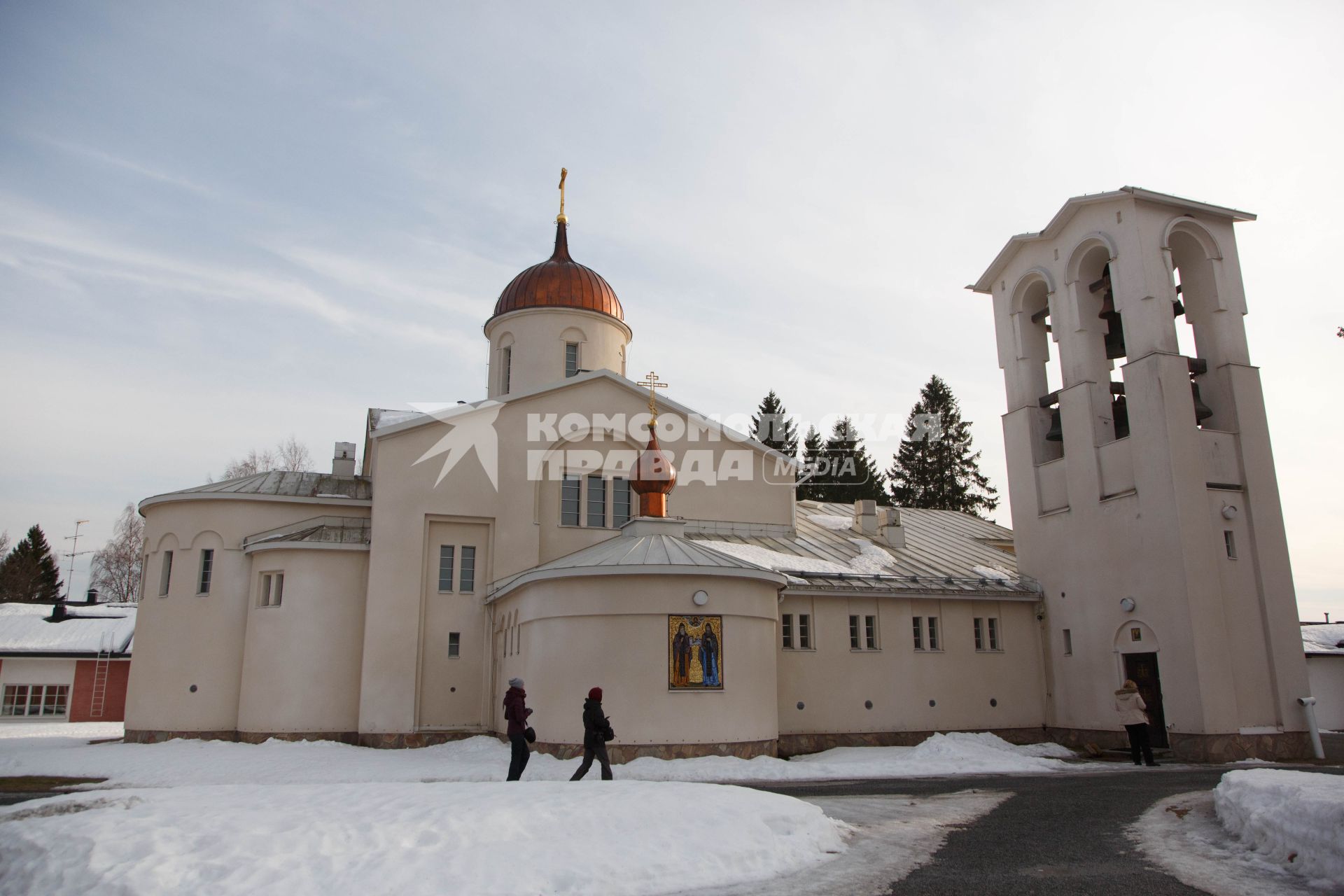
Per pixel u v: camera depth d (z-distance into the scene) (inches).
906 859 439.8
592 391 1248.8
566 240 1528.1
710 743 867.4
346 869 376.8
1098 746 1090.1
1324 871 387.2
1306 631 1984.5
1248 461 1048.2
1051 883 389.4
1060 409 1182.9
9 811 462.0
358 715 1106.1
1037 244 1232.2
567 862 396.8
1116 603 1074.1
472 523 1167.0
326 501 1216.8
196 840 395.2
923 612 1175.0
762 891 383.9
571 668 885.8
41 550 3479.3
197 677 1144.2
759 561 1136.2
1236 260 1117.1
